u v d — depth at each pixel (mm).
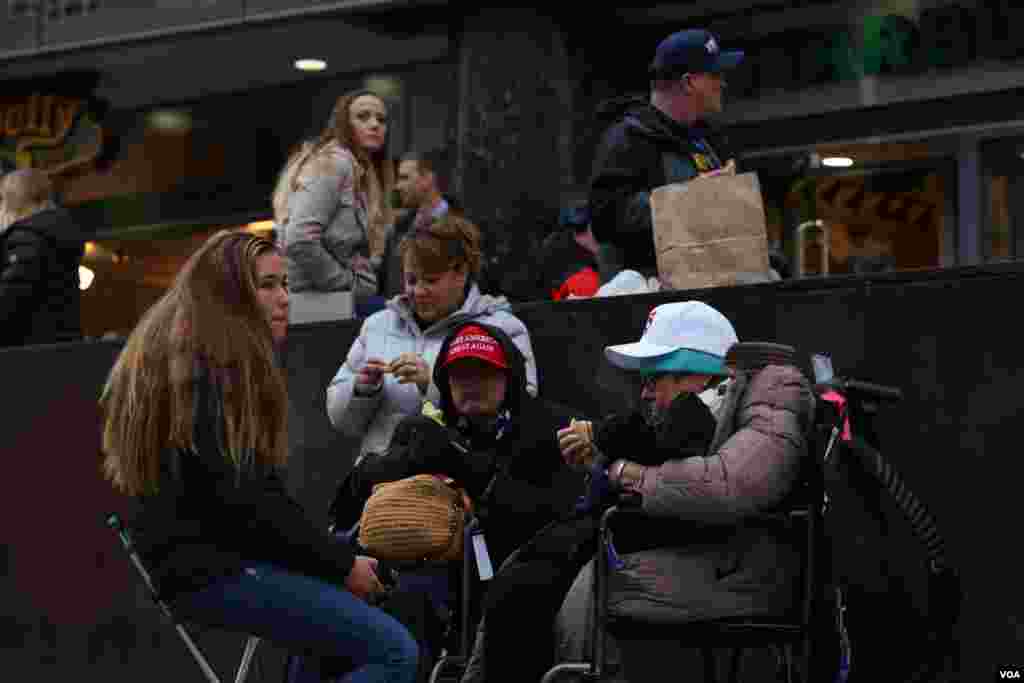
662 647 9633
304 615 7449
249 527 7410
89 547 12984
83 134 23031
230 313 7605
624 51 19141
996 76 17109
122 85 22812
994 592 8930
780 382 7734
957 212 17406
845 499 8383
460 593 8883
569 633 8031
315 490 11516
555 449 8930
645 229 10328
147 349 7543
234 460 7387
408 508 8477
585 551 7949
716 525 7637
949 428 9141
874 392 8102
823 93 18156
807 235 18125
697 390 8297
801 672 7730
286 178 11797
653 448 7672
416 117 19969
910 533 8914
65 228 13633
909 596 8797
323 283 11672
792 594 7598
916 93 17578
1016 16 16984
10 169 23469
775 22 18391
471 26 18969
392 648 7555
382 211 12203
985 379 9070
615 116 10859
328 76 21172
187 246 22531
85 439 13047
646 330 8445
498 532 8727
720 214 9891
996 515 8977
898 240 17766
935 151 17578
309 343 11578
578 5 18641
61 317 13633
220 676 12008
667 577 7617
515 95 18672
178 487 7453
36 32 21672
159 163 22656
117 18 21031
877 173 17891
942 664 8492
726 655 9469
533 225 18391
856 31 17922
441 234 10172
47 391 13273
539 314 10469
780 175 18453
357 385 10016
